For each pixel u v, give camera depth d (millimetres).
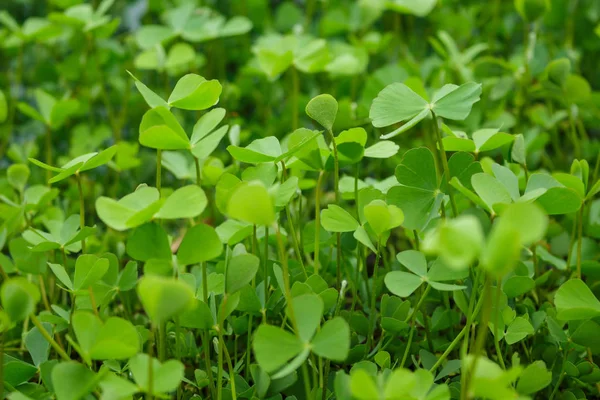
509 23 748
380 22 830
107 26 638
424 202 395
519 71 596
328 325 346
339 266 422
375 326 434
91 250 468
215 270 433
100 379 344
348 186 442
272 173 397
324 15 776
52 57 781
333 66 580
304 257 479
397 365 414
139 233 354
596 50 717
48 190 478
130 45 717
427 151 395
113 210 353
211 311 388
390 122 398
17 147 577
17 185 483
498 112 583
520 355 427
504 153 448
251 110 728
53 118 550
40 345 400
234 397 383
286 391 401
